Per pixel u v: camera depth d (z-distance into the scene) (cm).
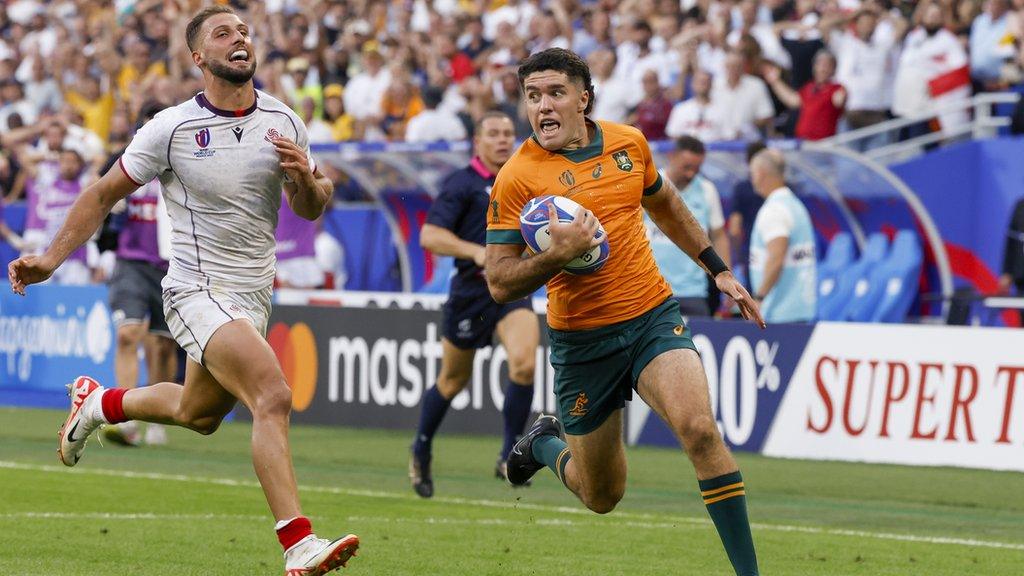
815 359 2767
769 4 4112
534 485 2441
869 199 3541
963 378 2609
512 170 1361
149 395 1575
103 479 2406
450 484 2441
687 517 2077
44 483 2331
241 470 2588
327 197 1476
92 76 5206
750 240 3503
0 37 6069
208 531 1836
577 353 1390
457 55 4491
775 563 1684
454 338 2236
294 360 3394
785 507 2225
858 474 2575
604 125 1393
